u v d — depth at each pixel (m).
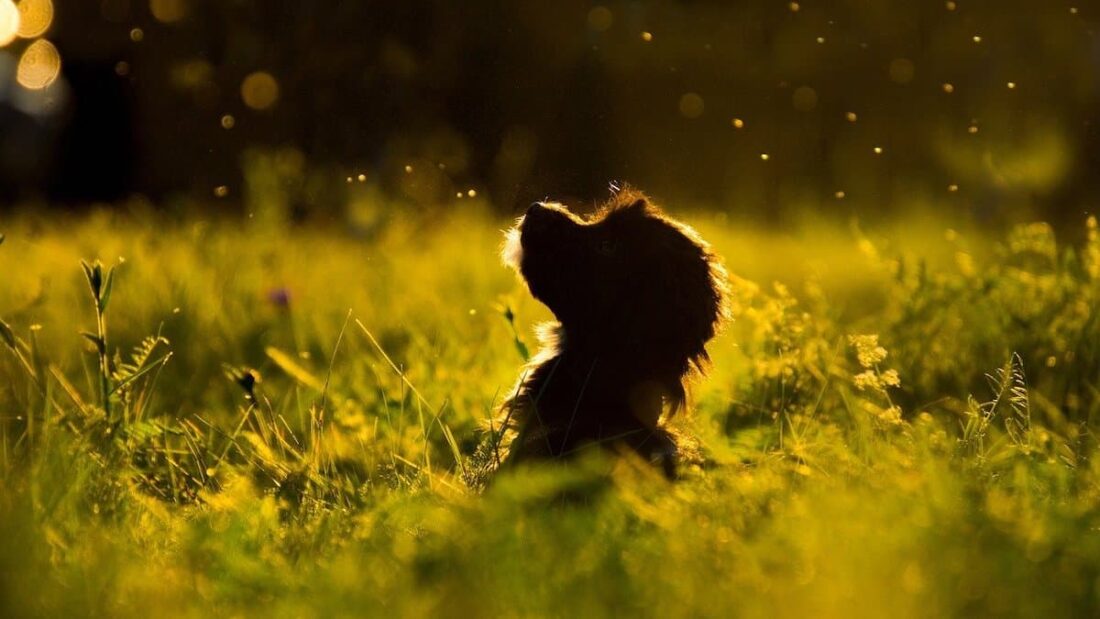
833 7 33.12
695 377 8.05
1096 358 10.09
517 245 8.00
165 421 8.74
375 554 5.27
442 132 27.64
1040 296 11.13
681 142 31.72
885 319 11.88
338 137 27.31
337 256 17.73
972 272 11.75
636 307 7.65
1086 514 5.56
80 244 16.97
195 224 18.11
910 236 17.81
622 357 7.62
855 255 19.36
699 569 4.86
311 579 4.96
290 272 15.45
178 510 7.30
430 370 10.77
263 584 4.98
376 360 11.70
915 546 5.00
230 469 7.98
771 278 16.52
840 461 7.04
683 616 4.41
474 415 9.92
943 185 27.23
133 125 32.12
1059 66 30.36
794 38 32.91
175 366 11.44
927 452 6.78
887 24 32.69
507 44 28.77
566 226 7.77
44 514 5.71
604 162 29.20
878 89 32.53
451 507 6.07
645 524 5.65
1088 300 10.80
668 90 31.89
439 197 24.02
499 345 11.68
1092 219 11.93
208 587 5.05
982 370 10.41
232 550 5.51
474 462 7.82
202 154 28.55
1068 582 4.69
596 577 4.71
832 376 10.09
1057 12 30.91
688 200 30.78
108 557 5.20
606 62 30.47
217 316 12.59
